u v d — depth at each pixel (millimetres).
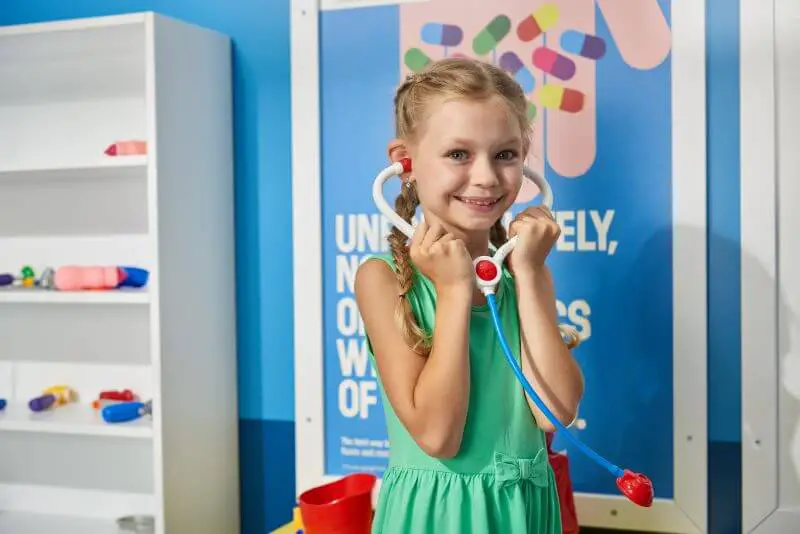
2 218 1921
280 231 1789
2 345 1940
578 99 1588
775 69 1501
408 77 1143
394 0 1668
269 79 1779
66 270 1691
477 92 1029
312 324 1732
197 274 1700
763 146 1509
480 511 1037
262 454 1826
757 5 1500
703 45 1522
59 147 1873
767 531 1537
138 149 1657
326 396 1744
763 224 1515
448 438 1002
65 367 1903
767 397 1527
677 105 1536
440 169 1033
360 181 1706
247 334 1820
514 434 1071
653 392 1582
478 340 1074
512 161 1059
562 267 1613
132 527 1741
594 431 1609
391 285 1090
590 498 1601
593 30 1577
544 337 1066
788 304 1521
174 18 1739
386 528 1081
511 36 1614
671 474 1577
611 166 1582
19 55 1787
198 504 1704
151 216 1581
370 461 1723
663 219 1565
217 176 1755
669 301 1569
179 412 1650
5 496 1960
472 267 1028
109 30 1616
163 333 1605
